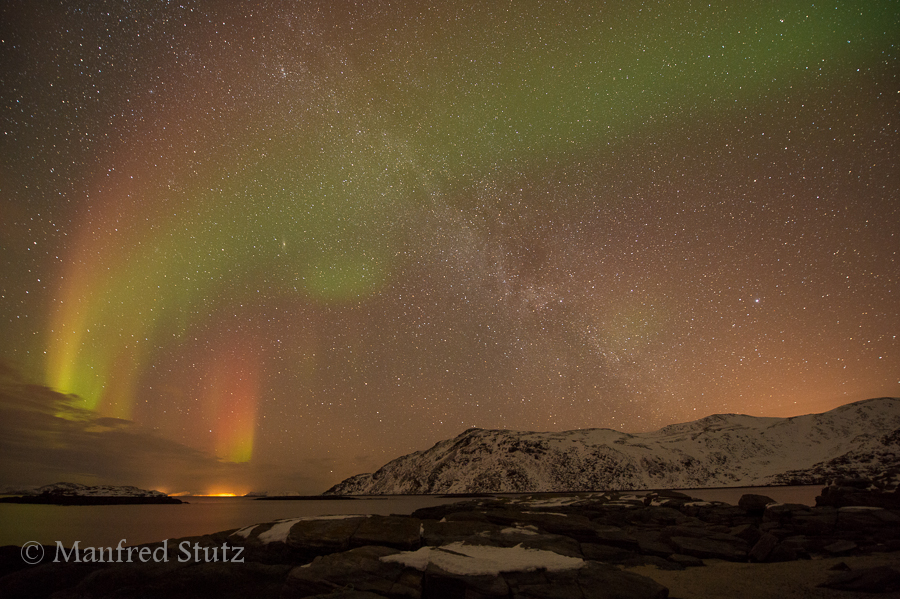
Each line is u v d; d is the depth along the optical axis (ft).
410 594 41.70
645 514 86.79
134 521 158.51
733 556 63.77
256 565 53.57
